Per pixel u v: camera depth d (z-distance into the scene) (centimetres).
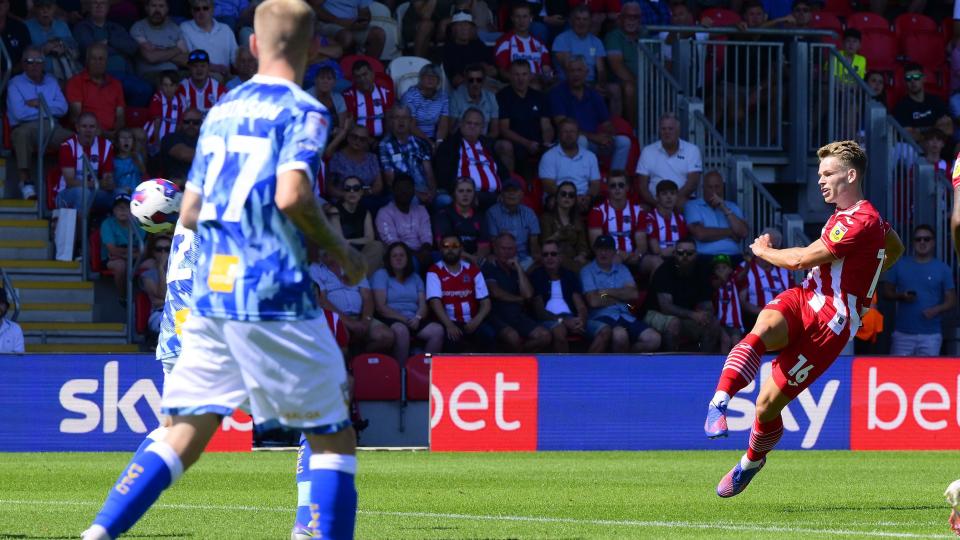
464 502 2773
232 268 1506
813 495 2962
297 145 1488
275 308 1498
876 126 6397
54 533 2167
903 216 6319
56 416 4238
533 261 5553
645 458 4172
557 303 5372
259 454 4238
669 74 6353
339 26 6281
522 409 4462
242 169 1514
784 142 6600
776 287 5638
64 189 5450
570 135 5869
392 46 6450
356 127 5556
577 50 6456
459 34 6225
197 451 1560
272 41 1565
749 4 6644
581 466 3847
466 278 5241
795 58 6494
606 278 5447
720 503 2767
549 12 6781
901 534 2200
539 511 2591
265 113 1520
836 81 6506
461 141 5741
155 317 5072
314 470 1547
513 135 6056
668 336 5384
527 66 6106
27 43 5822
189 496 2867
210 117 1566
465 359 4428
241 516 2448
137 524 2308
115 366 4266
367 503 2753
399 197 5409
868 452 4472
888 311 6047
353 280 1566
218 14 6194
